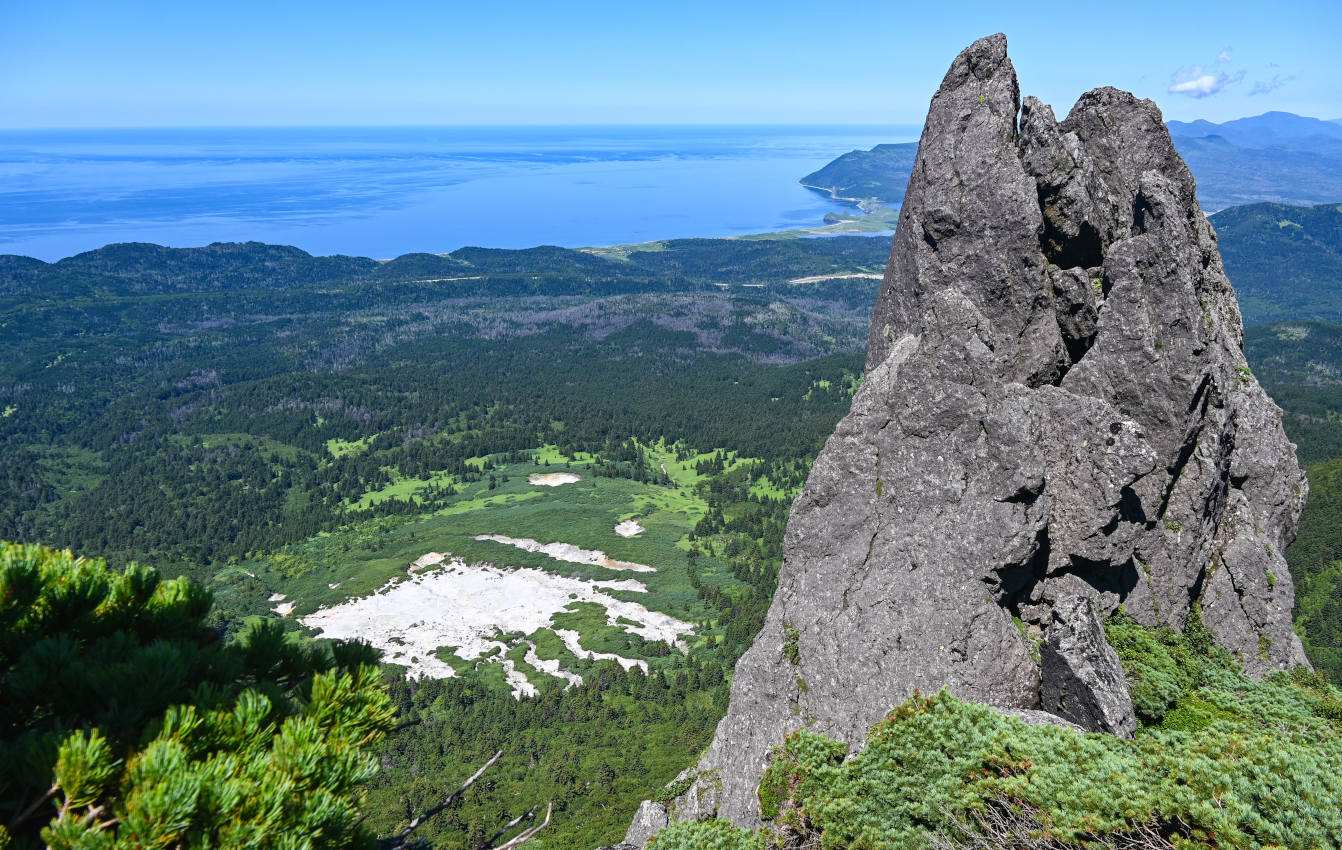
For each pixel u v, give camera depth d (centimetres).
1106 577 3081
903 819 2203
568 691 16575
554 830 11131
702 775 3316
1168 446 3125
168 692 1073
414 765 13888
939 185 3744
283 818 976
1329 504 17012
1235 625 3152
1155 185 3275
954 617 2853
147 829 845
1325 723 2548
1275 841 1623
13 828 908
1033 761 2084
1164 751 2045
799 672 3161
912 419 3216
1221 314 3822
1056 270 3462
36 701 1029
